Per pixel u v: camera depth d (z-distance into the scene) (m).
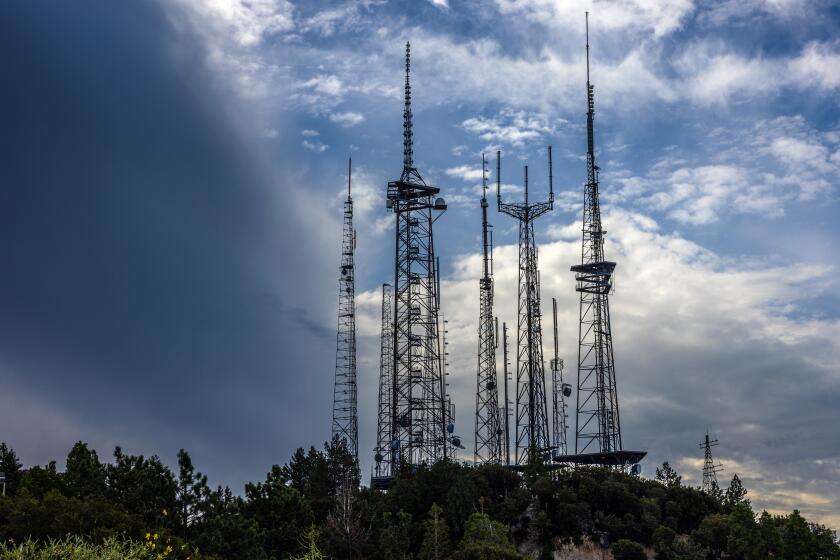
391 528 150.38
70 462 134.38
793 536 158.50
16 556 81.75
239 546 119.56
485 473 182.38
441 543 148.12
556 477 182.12
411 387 194.88
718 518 167.75
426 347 196.75
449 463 182.25
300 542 130.50
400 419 194.12
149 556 91.31
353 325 197.00
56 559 83.69
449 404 199.62
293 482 188.38
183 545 108.06
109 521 111.56
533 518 169.00
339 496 152.88
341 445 187.50
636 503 171.75
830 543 160.25
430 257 199.38
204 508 126.75
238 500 139.00
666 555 160.75
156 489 125.88
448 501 167.50
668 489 180.62
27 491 119.94
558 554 163.12
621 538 163.88
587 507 168.00
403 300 198.38
